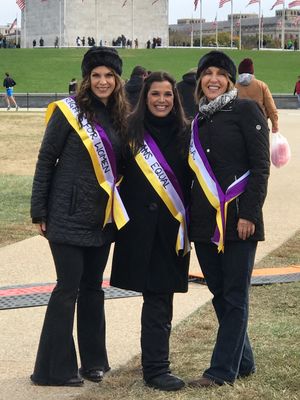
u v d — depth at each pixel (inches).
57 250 153.3
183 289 154.2
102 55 152.7
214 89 148.8
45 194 154.6
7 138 730.2
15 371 161.9
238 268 147.6
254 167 147.2
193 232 150.6
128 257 153.6
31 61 1947.6
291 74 1867.6
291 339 179.0
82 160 152.4
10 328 189.8
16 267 253.8
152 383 150.9
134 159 152.3
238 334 148.0
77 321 159.9
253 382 151.7
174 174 151.8
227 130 147.9
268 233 301.9
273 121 331.3
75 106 152.6
